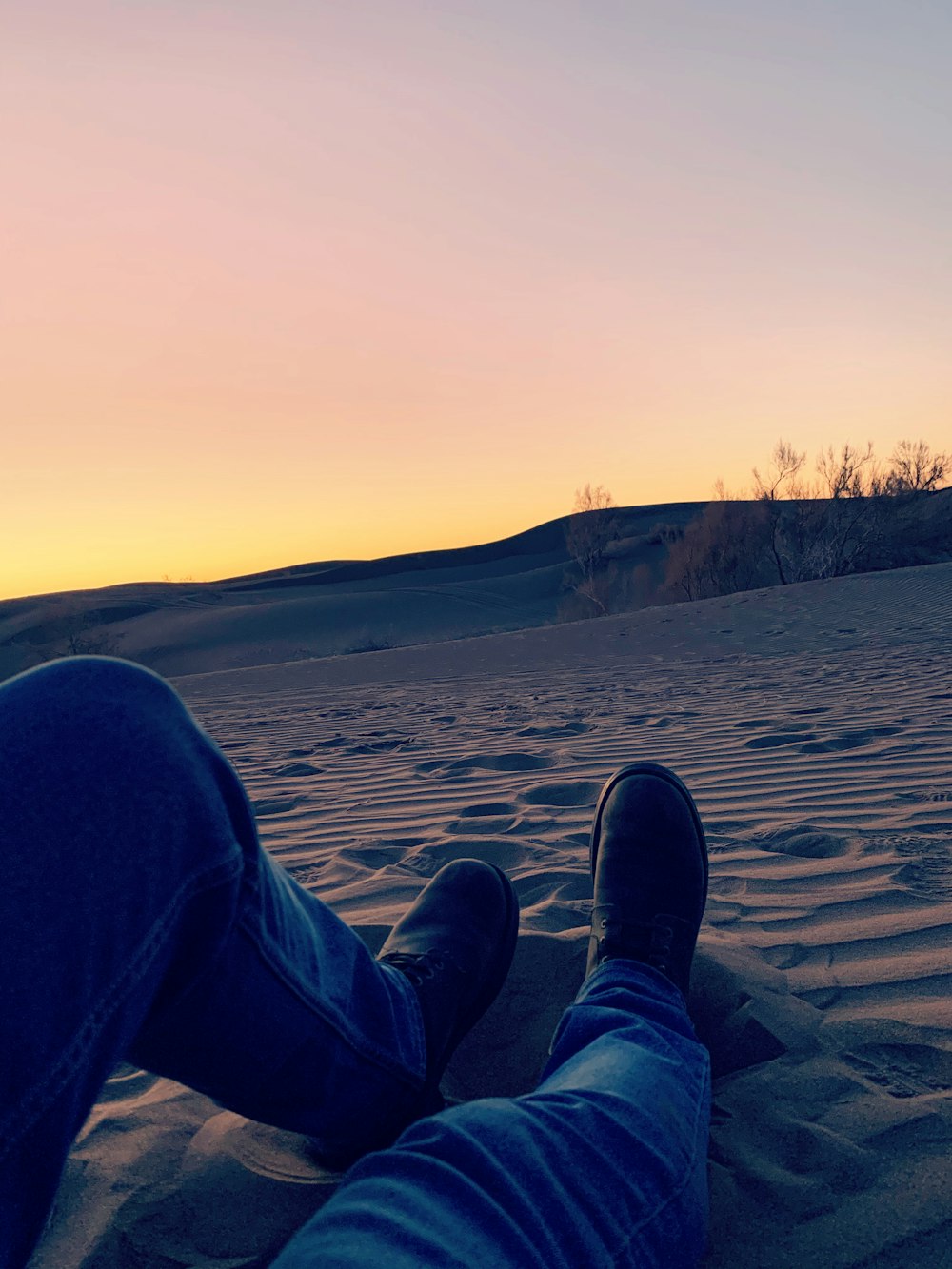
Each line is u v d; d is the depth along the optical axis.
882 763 3.31
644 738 4.29
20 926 0.50
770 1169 1.10
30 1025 0.49
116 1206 1.08
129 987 0.56
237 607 69.31
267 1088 0.77
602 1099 0.85
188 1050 0.69
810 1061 1.32
